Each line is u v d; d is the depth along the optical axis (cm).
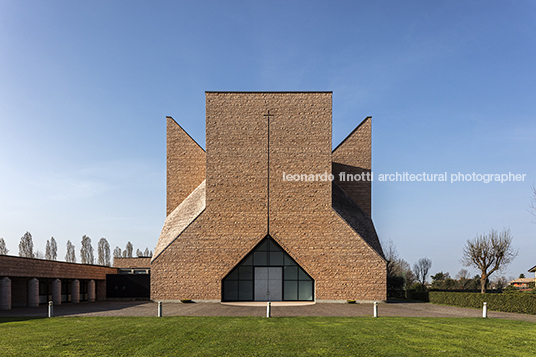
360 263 3125
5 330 1591
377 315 2103
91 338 1425
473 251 3769
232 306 2709
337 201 3534
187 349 1269
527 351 1279
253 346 1309
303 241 3158
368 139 3856
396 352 1249
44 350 1257
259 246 3203
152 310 2417
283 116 3309
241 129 3294
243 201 3209
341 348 1291
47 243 6869
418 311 2417
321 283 3102
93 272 3612
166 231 3494
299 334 1507
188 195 3753
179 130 3853
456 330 1630
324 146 3272
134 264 5222
